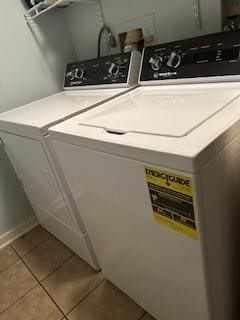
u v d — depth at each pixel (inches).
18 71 73.8
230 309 40.3
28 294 62.8
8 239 81.7
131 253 43.2
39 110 60.5
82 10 74.0
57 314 56.6
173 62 49.1
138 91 54.4
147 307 50.1
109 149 32.4
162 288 41.4
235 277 38.8
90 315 54.8
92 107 52.0
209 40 44.6
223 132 27.2
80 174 41.7
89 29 75.5
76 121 43.6
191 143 26.1
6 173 77.4
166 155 26.0
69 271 66.4
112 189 36.5
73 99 64.1
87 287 61.0
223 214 31.4
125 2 62.9
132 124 35.2
